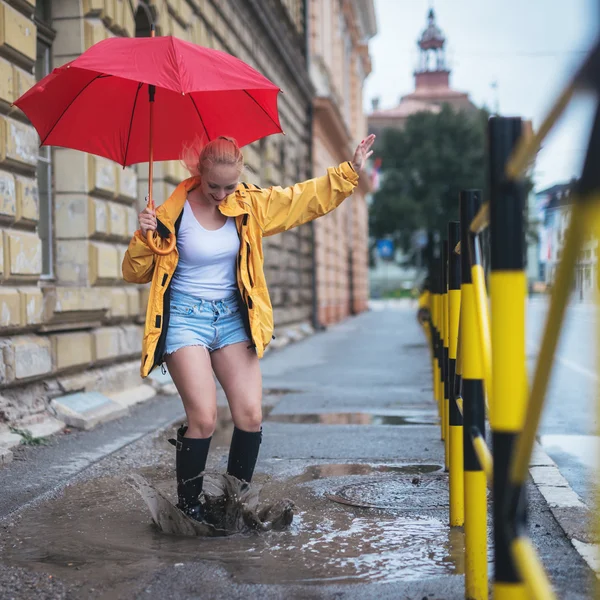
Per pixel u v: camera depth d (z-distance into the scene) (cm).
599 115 97
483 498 262
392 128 4928
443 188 4753
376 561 322
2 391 603
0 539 358
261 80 386
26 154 643
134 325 916
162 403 834
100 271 795
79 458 541
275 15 1927
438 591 286
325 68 2850
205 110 420
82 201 780
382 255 4394
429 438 632
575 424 715
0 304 589
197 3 1145
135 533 366
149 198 368
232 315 373
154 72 365
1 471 498
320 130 2664
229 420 721
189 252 363
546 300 135
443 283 489
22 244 632
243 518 365
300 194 377
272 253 1795
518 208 182
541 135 129
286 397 905
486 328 225
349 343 1856
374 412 784
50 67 785
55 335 690
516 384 182
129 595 286
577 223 104
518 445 146
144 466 520
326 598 281
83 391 734
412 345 1783
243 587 293
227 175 352
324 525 378
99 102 413
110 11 823
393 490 452
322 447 594
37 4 764
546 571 307
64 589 292
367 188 4334
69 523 384
